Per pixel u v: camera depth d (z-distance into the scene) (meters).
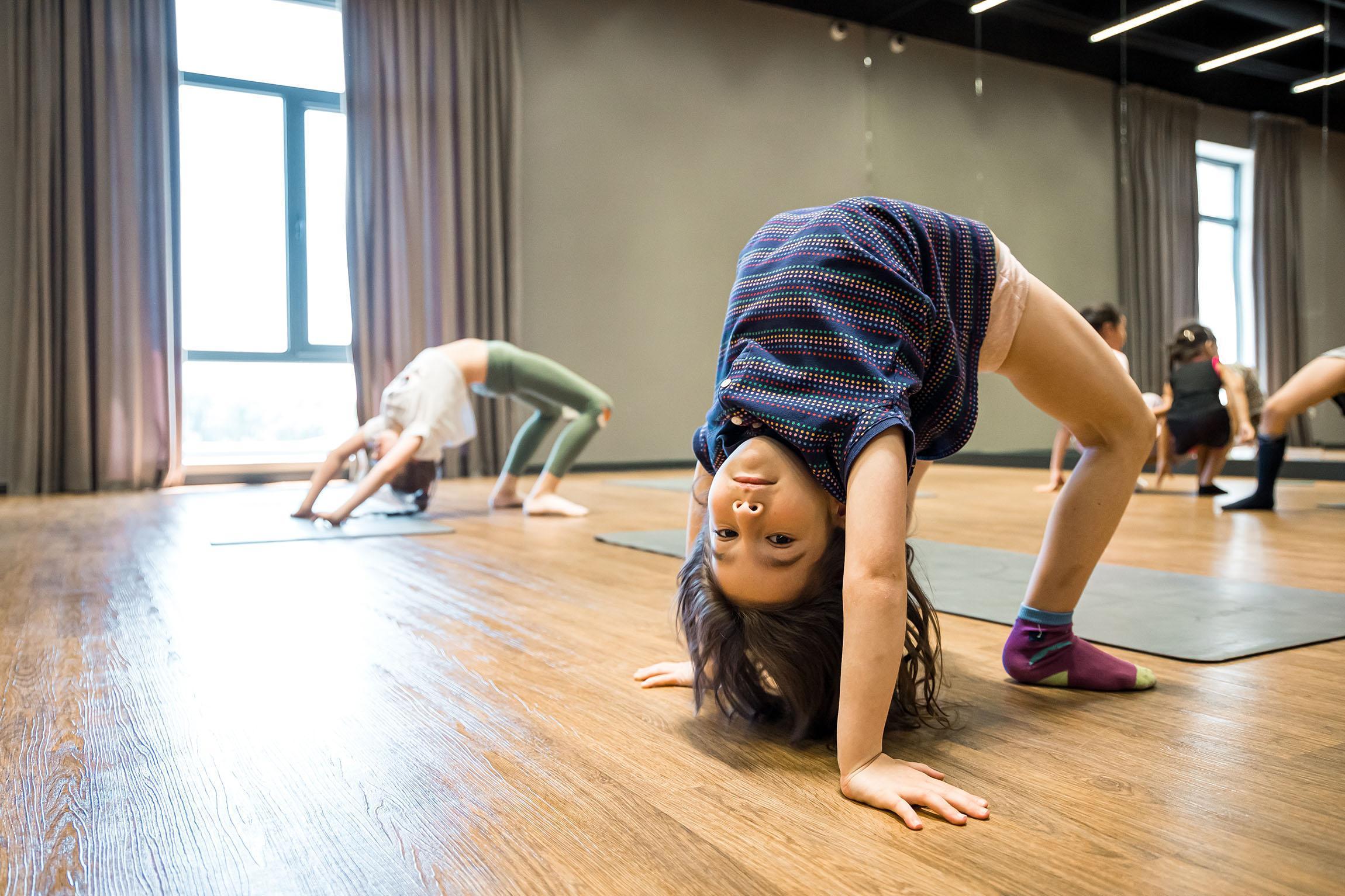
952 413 1.06
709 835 0.87
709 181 7.38
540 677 1.45
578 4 6.90
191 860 0.83
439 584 2.27
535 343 6.80
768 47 7.59
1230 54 5.30
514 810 0.93
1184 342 4.39
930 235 1.08
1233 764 1.03
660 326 7.22
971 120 7.00
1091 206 6.08
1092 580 2.15
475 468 6.33
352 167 6.09
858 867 0.80
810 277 1.00
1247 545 2.72
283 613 1.95
